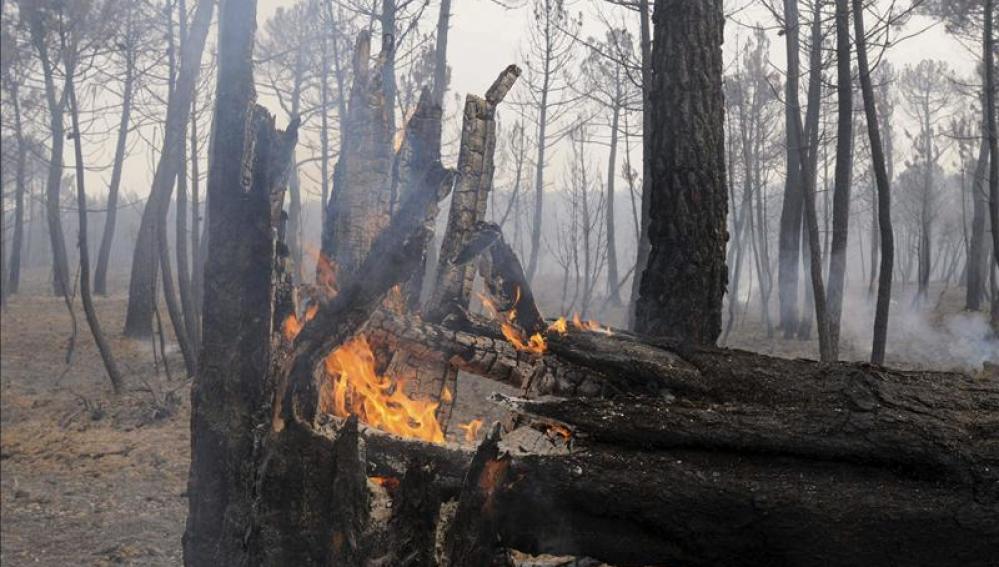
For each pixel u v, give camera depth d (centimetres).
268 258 383
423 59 1395
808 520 328
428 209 357
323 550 332
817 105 1430
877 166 806
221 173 383
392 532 323
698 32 563
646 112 976
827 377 379
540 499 329
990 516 328
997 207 1332
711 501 329
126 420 988
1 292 1964
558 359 419
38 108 1277
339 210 437
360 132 439
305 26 1237
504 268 432
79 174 1123
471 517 320
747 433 344
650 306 566
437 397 468
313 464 340
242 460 370
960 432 342
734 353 409
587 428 355
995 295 1900
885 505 328
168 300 1236
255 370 378
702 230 557
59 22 1059
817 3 987
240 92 383
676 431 347
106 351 1133
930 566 333
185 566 378
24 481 752
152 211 1519
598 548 338
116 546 586
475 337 456
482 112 468
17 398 1099
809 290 1783
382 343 453
